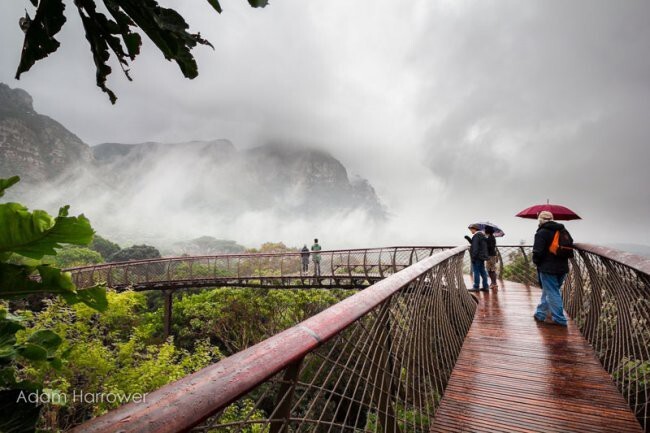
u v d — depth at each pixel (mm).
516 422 2521
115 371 7812
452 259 5105
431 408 2805
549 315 5219
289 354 939
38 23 987
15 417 688
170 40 1049
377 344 1757
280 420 1006
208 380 721
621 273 3287
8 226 710
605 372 3252
